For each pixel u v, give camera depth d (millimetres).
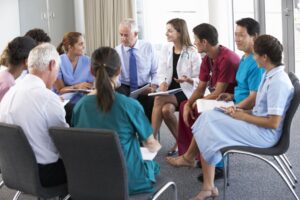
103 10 6223
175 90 3604
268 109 2490
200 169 3494
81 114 1940
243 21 2961
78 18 6477
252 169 3443
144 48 4039
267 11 6203
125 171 1748
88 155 1762
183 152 3445
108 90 1875
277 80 2467
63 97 3297
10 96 2082
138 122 1918
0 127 1926
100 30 6285
